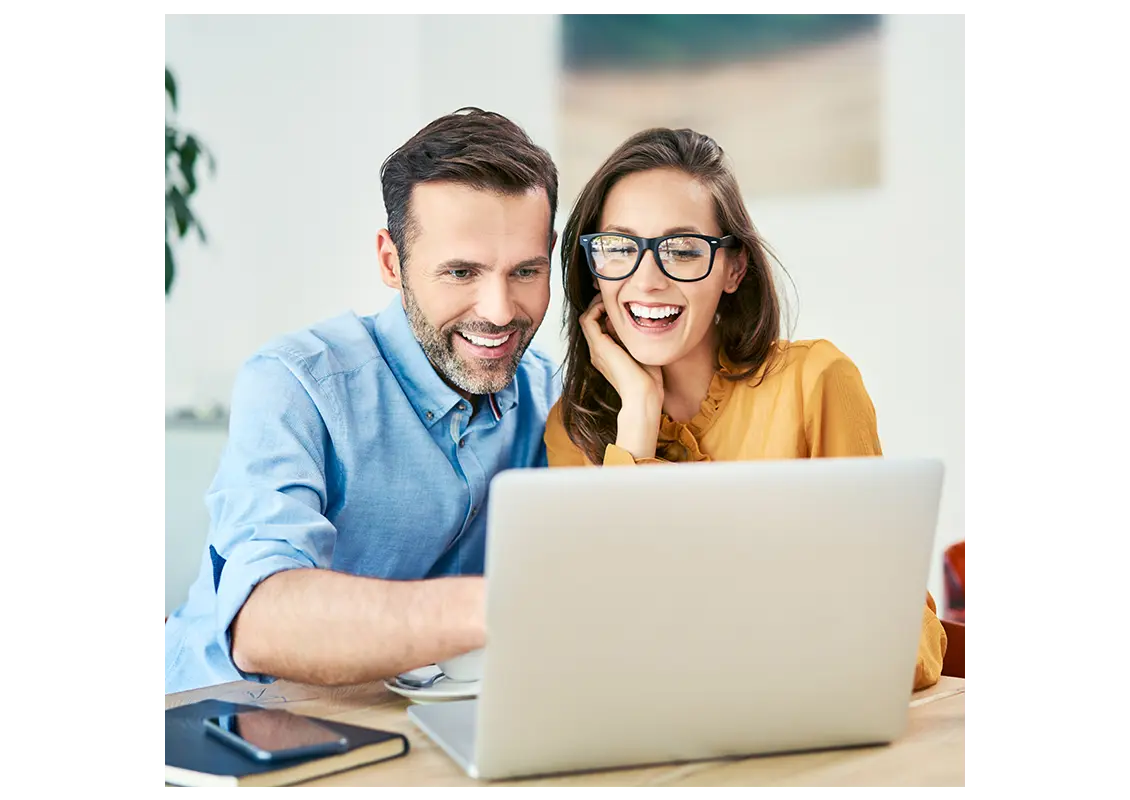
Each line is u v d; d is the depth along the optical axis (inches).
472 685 48.2
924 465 40.1
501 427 72.7
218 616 49.9
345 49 112.6
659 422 68.6
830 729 42.5
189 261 117.6
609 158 68.4
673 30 98.2
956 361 100.0
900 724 43.4
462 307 67.2
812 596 39.9
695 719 40.6
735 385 69.1
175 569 119.1
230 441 65.1
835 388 66.7
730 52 98.2
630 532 37.0
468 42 105.1
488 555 36.2
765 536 38.5
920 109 98.1
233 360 119.5
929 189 98.9
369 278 117.3
